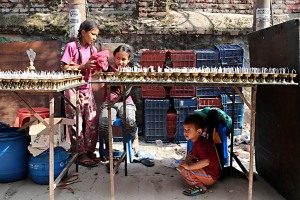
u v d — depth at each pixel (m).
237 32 5.24
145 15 5.33
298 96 2.65
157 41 5.21
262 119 3.39
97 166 3.86
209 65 4.73
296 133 2.72
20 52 5.03
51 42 5.08
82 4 4.68
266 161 3.35
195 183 3.12
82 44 3.83
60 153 3.35
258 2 4.82
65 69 3.41
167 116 4.75
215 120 3.49
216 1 5.75
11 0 5.43
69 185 3.31
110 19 5.29
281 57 2.89
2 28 4.99
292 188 2.84
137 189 3.21
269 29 3.12
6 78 2.48
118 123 3.79
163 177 3.52
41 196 3.07
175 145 4.70
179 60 4.66
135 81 2.57
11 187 3.28
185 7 5.71
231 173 3.55
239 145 4.61
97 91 4.98
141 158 4.06
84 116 3.89
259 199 2.99
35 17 5.27
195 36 5.23
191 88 4.71
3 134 3.36
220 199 3.00
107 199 3.01
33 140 3.29
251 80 2.57
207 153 3.12
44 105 5.04
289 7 5.85
